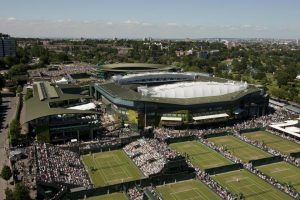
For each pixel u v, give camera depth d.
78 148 152.88
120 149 158.75
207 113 196.75
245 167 136.62
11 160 132.88
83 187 117.00
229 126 195.62
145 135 170.50
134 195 112.81
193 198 113.06
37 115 158.12
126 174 131.50
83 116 177.62
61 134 163.12
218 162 144.00
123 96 197.62
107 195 114.31
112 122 195.00
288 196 114.25
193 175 127.94
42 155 134.12
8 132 167.62
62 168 127.62
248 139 172.75
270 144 169.50
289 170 136.88
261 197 113.88
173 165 126.38
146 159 140.00
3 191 110.38
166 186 121.69
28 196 102.62
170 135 174.38
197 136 173.62
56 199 108.19
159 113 190.62
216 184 121.38
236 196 114.00
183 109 189.88
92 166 139.12
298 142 172.12
